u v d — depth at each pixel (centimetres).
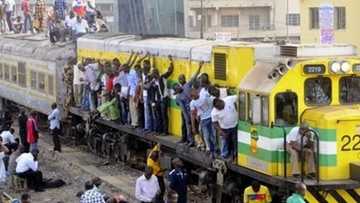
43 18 4253
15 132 3256
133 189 2167
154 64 2319
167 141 2114
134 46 2452
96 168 2522
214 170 1830
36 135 2638
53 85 3100
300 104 1576
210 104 1841
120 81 2444
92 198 1645
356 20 4366
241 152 1698
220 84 1891
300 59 1586
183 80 2027
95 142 2734
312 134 1519
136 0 2883
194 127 1931
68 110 2980
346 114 1527
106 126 2706
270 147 1568
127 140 2480
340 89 1605
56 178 2386
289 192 1524
